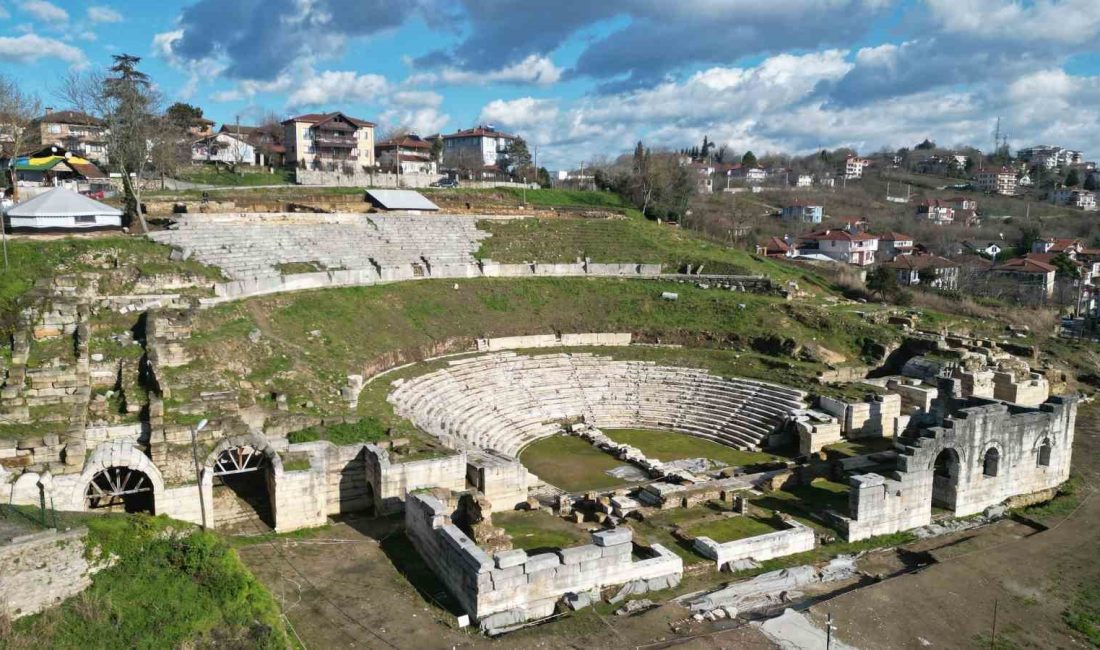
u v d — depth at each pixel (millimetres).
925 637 28172
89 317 44031
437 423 46938
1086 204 193250
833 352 63625
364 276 64062
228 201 76938
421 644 26203
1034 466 42969
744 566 33188
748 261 87875
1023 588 32031
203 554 28094
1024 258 111688
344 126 125312
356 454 37812
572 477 45531
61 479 31500
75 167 86000
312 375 45281
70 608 25234
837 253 117688
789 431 51531
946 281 103938
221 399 37438
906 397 55875
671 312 71062
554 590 29094
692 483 42812
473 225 82000
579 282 75250
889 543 36656
